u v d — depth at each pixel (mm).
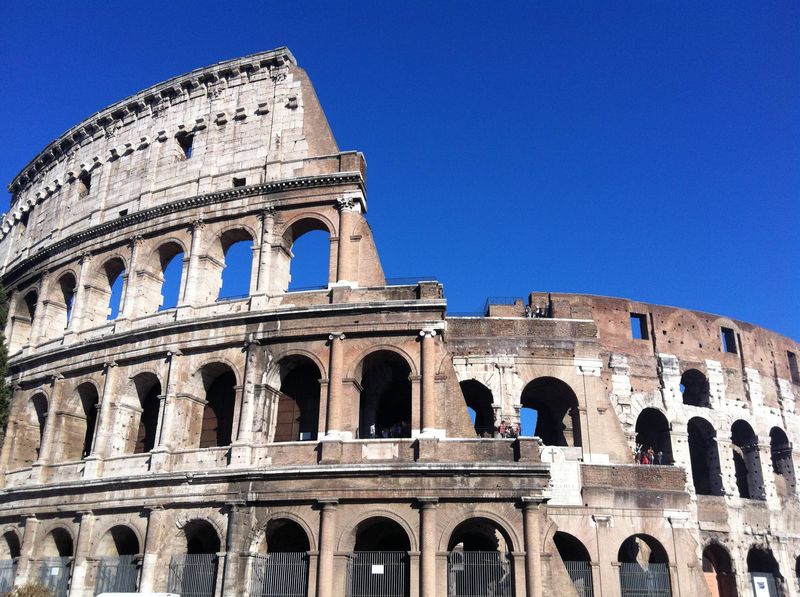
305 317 53281
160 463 52062
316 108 61906
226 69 65188
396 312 52250
